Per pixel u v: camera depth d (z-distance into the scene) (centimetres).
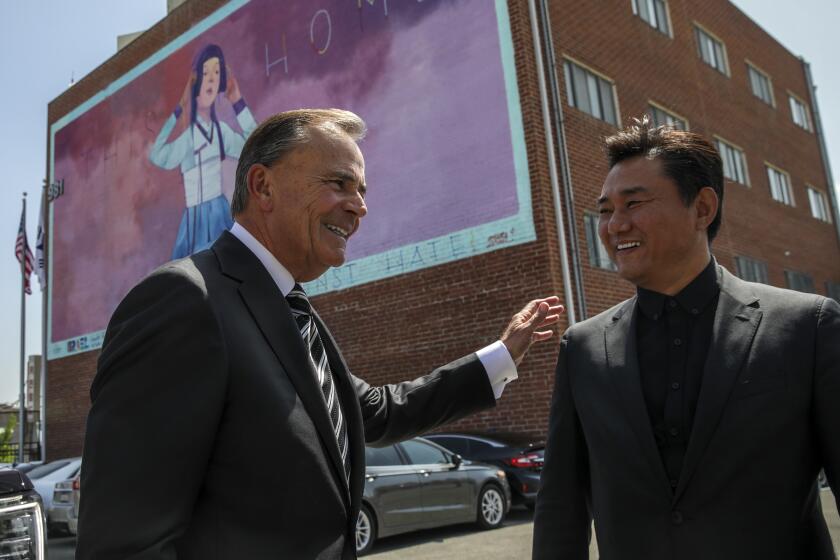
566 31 1206
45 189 2130
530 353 1034
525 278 1044
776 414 153
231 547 137
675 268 177
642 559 160
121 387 136
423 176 1183
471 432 1034
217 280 156
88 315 1884
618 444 170
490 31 1125
